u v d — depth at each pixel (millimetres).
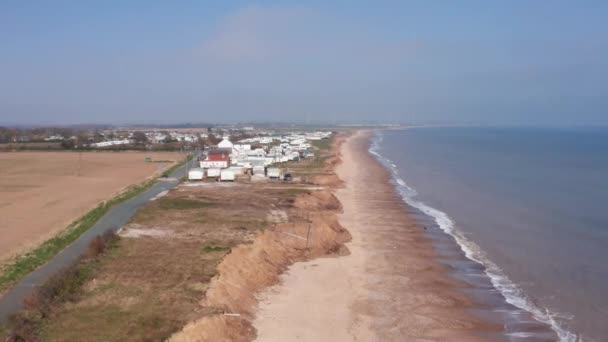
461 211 71688
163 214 61031
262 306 36406
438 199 81375
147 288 35250
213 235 50062
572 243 54531
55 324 29922
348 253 50250
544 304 38125
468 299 38969
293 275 43312
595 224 63469
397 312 36438
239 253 43094
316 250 50125
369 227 61312
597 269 45906
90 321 30250
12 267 41094
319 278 42781
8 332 28391
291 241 51031
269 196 75375
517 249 52375
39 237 52375
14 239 51781
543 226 62531
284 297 38281
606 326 34375
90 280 36906
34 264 42094
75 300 33344
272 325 33344
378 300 38500
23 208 69438
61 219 62000
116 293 34438
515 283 42531
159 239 48812
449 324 34656
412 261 48125
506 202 78812
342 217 66500
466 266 46875
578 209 73062
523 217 67750
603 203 77812
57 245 48188
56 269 40781
